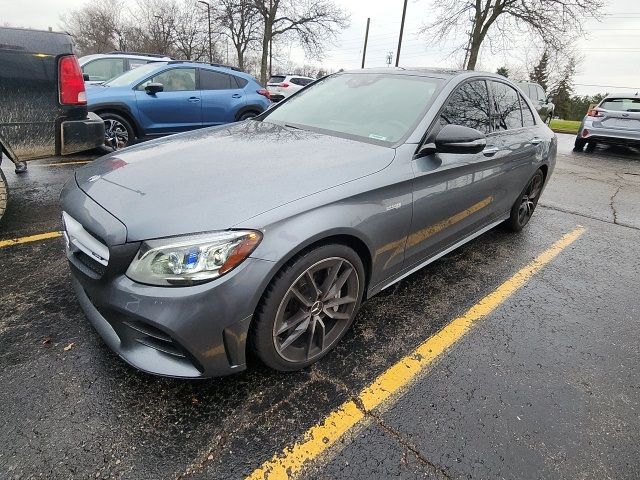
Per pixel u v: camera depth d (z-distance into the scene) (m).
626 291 3.24
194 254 1.60
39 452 1.61
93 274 1.80
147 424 1.77
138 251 1.64
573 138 15.97
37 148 3.36
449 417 1.91
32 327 2.30
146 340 1.77
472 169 2.85
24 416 1.76
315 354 2.14
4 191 3.38
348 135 2.59
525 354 2.40
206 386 1.98
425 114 2.57
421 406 1.96
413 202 2.37
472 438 1.81
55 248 3.22
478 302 2.90
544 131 4.15
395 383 2.09
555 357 2.39
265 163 2.10
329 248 1.95
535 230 4.44
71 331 2.29
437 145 2.35
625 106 10.24
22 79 3.16
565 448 1.79
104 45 47.31
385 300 2.85
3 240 3.31
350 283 2.18
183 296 1.60
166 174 1.98
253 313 1.75
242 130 2.79
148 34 41.41
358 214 2.02
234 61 37.56
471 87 3.02
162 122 6.54
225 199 1.75
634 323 2.80
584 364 2.35
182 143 2.48
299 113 3.07
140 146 2.51
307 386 2.03
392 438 1.78
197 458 1.64
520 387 2.13
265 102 7.83
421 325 2.59
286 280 1.81
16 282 2.73
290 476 1.60
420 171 2.37
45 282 2.75
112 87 6.08
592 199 5.95
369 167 2.16
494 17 21.36
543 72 52.38
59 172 5.23
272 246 1.70
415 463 1.68
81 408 1.82
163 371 1.75
